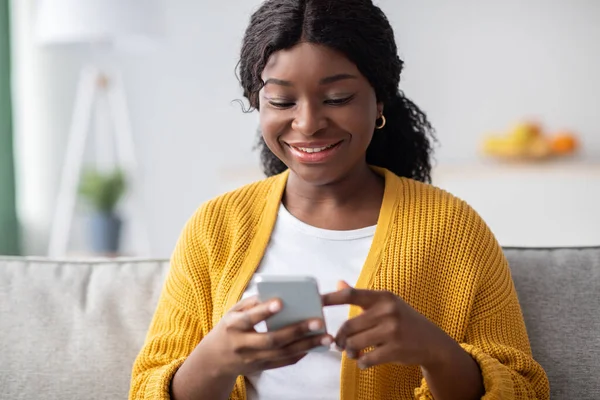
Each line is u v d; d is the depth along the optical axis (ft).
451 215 3.70
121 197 11.64
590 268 4.25
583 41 13.51
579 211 11.80
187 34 13.84
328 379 3.54
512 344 3.54
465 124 13.94
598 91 13.52
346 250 3.67
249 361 2.97
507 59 13.75
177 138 13.94
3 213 12.17
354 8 3.38
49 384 4.18
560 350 4.06
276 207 3.84
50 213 12.93
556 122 13.69
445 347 3.07
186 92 13.88
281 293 2.78
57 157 13.00
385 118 4.13
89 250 11.66
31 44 12.74
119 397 4.17
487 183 12.05
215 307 3.75
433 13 13.91
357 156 3.50
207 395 3.24
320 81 3.31
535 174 11.89
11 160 12.26
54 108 12.98
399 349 2.95
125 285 4.50
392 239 3.65
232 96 13.88
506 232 12.05
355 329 2.92
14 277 4.54
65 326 4.36
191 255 3.89
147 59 13.78
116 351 4.27
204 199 14.02
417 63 14.02
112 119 13.19
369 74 3.40
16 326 4.35
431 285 3.60
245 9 13.70
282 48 3.34
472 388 3.23
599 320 4.10
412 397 3.61
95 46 11.41
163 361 3.68
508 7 13.67
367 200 3.80
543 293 4.20
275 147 3.52
